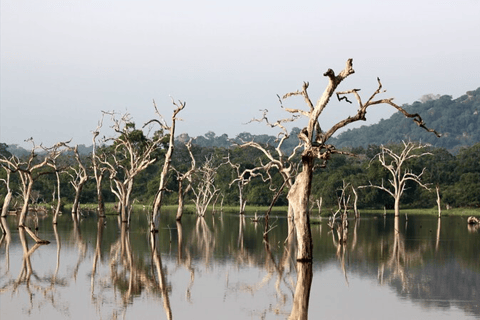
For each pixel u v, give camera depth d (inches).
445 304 1037.8
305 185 1466.5
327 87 1347.2
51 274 1322.6
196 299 1080.8
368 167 4739.2
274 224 2893.7
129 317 948.6
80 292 1134.4
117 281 1250.6
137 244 1918.1
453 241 2074.3
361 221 3260.3
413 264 1494.8
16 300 1061.1
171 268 1425.9
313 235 2292.1
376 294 1123.3
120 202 3043.8
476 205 4571.9
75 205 3171.8
